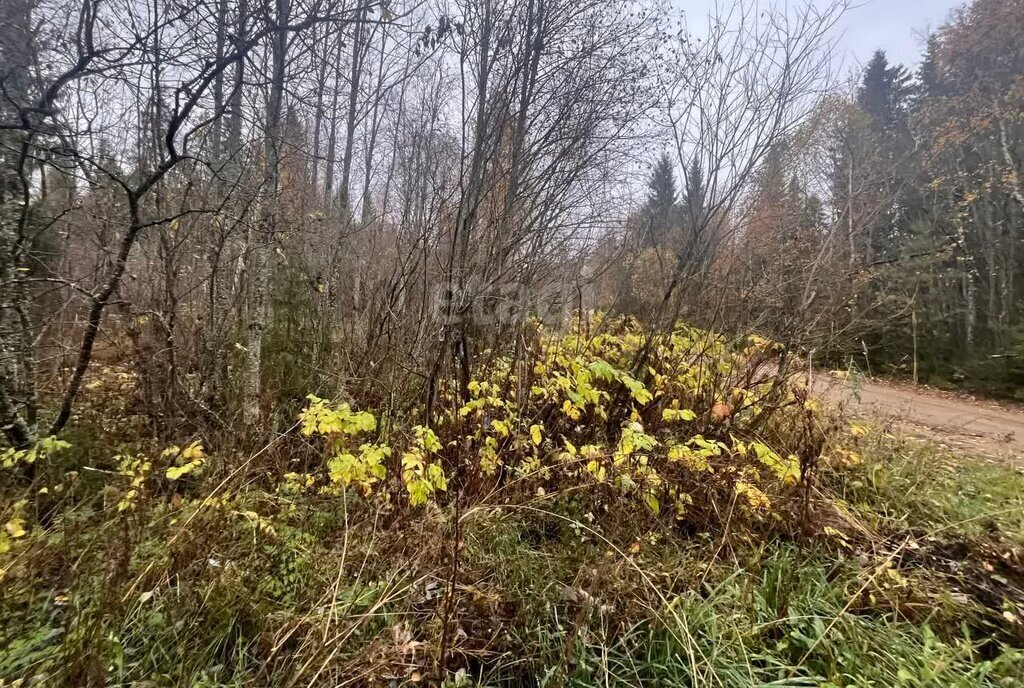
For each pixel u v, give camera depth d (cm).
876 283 975
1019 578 297
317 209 696
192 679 207
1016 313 1143
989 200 1248
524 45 478
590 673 224
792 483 352
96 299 351
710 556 315
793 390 422
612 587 268
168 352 425
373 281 580
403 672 219
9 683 193
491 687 221
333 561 285
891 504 392
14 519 269
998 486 432
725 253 507
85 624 213
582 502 351
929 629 244
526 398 422
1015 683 211
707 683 211
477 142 472
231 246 486
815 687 213
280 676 212
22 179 331
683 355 466
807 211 676
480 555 294
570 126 528
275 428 432
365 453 277
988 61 1341
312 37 378
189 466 298
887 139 1309
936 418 817
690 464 341
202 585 252
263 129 460
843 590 273
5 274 345
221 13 318
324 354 548
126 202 461
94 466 371
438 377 446
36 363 398
